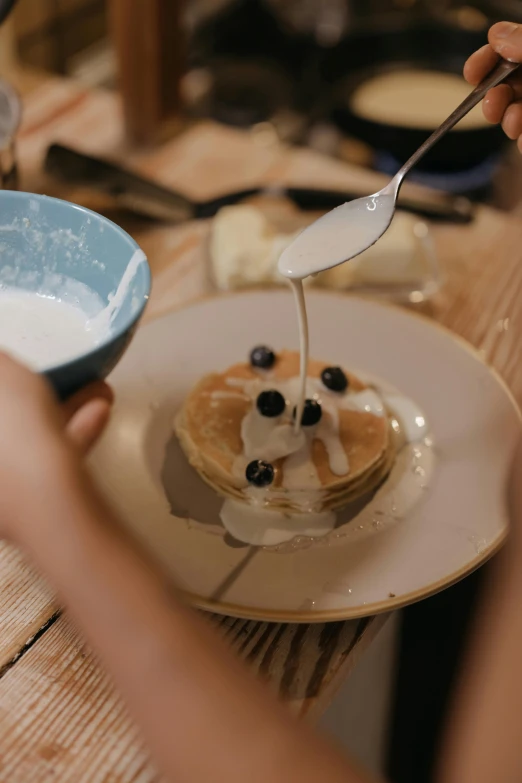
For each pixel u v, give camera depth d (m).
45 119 0.90
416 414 0.62
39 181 0.81
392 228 0.74
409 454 0.60
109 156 0.86
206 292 0.73
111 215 0.79
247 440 0.58
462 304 0.73
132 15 0.82
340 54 1.18
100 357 0.45
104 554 0.40
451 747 0.42
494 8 1.32
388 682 0.77
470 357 0.65
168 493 0.56
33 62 1.24
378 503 0.57
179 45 0.87
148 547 0.53
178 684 0.40
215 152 0.89
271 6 1.42
